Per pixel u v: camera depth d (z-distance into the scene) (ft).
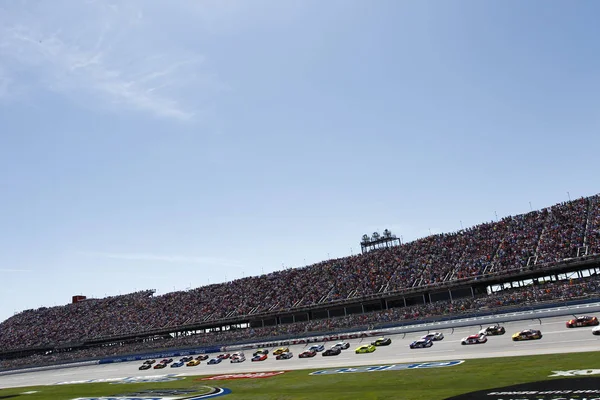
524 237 288.71
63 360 397.80
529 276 280.31
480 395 102.37
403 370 160.66
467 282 276.82
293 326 327.06
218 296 414.00
